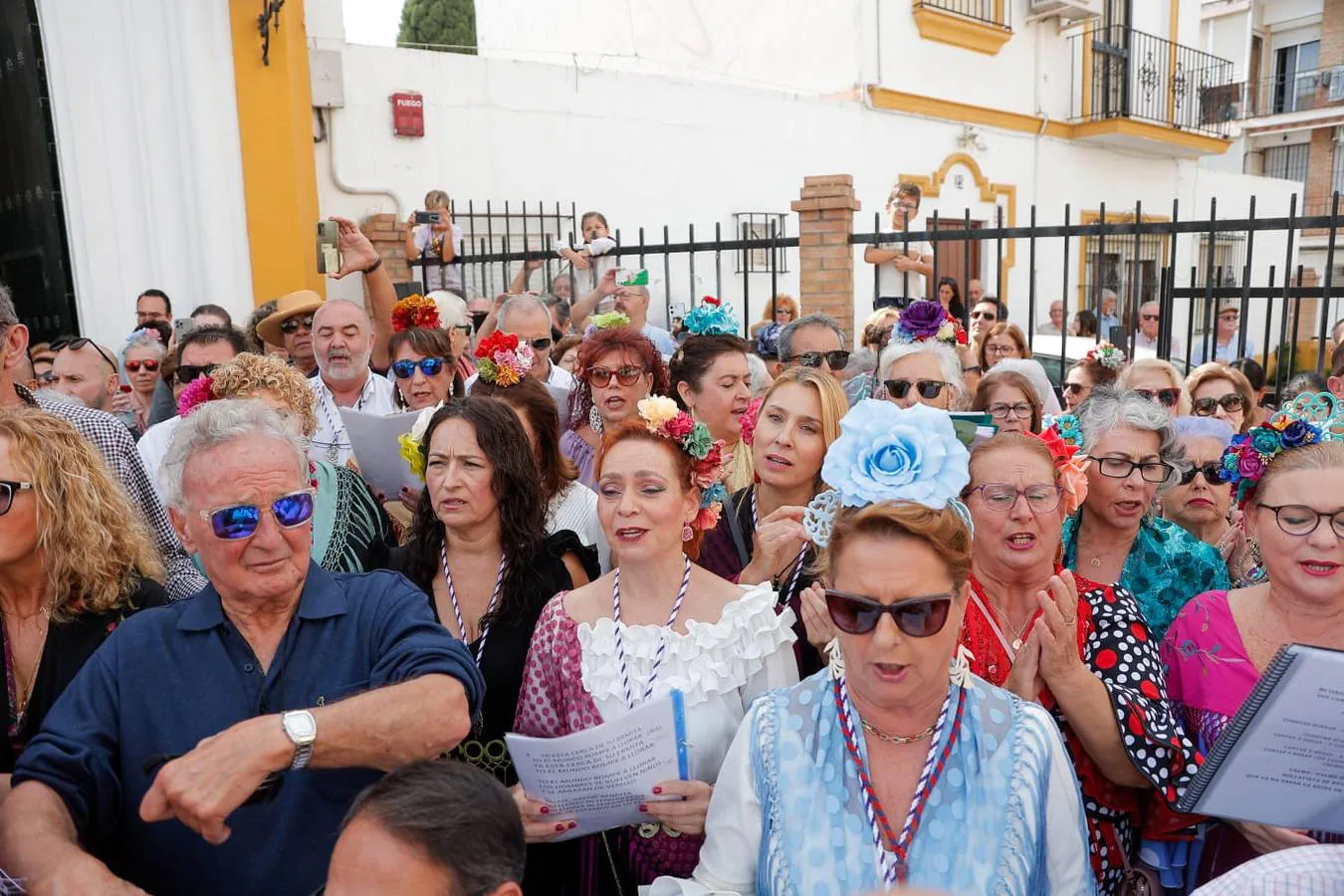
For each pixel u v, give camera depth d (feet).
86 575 7.11
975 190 46.26
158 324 19.67
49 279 23.99
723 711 7.52
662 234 37.01
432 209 30.48
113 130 23.50
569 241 34.09
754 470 10.30
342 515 10.30
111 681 6.32
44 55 22.93
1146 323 29.60
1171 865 7.32
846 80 41.86
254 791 5.65
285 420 6.69
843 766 5.88
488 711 8.49
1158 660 7.30
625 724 6.59
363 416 11.98
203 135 23.65
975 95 45.70
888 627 5.52
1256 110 82.38
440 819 4.63
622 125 35.50
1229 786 5.71
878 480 5.71
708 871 6.17
